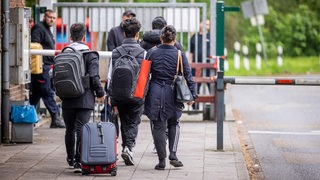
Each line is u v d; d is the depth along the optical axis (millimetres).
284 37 65438
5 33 18047
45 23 21781
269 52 63031
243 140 20672
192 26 24016
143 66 14828
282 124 24094
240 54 61781
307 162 17250
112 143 14219
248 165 16812
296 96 33531
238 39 63281
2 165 15492
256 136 21438
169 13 24000
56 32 24609
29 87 21312
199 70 23781
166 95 14945
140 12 23844
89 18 23969
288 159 17641
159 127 15070
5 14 18000
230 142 19109
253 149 19109
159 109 14938
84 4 23969
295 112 27469
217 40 21141
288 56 64688
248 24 64500
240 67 53812
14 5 19953
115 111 15688
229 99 32250
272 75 50031
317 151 18844
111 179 14086
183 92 14867
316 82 17703
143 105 15523
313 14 67750
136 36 15430
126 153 15516
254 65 54812
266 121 24844
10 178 14117
